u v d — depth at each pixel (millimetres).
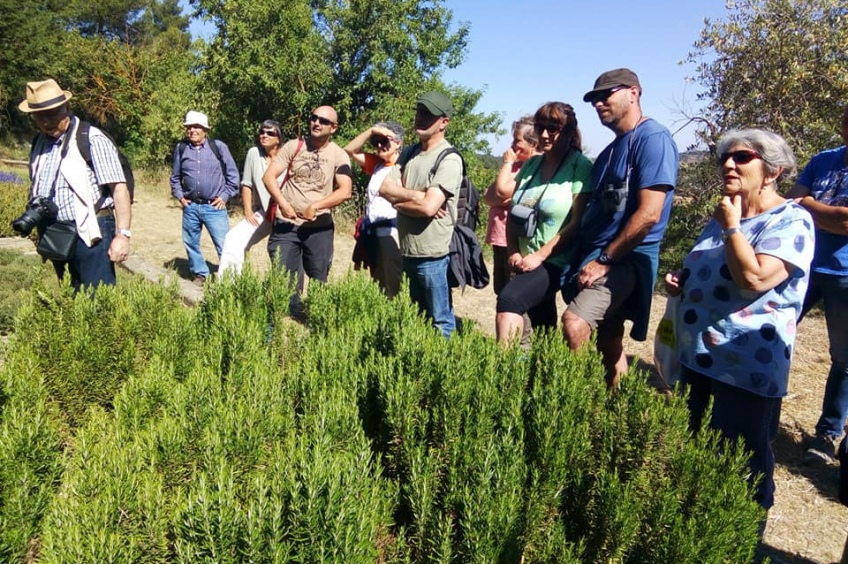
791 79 8242
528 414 2400
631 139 3322
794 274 2693
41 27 27922
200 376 2508
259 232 6062
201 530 1709
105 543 1652
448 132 17250
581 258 3637
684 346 2977
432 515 2115
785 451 4211
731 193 2730
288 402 2551
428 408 2469
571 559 1998
